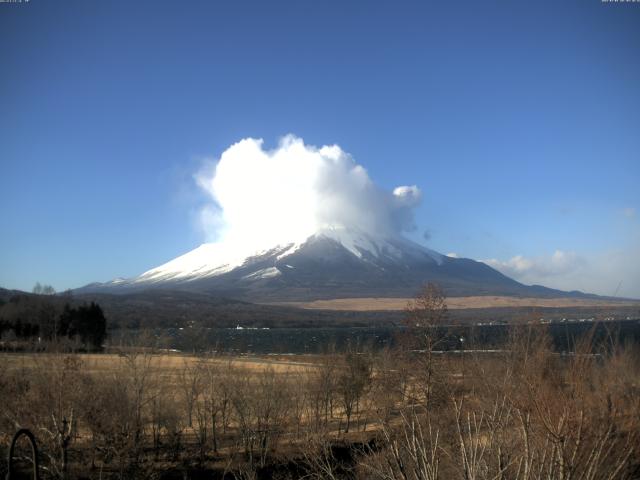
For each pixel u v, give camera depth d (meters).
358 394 46.19
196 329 89.44
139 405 37.00
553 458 9.83
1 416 31.91
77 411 32.97
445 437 14.45
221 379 45.50
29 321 103.31
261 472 34.75
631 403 11.50
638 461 9.84
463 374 27.36
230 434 44.59
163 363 57.56
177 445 39.53
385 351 55.28
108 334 116.62
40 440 32.28
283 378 51.06
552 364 12.27
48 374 34.69
